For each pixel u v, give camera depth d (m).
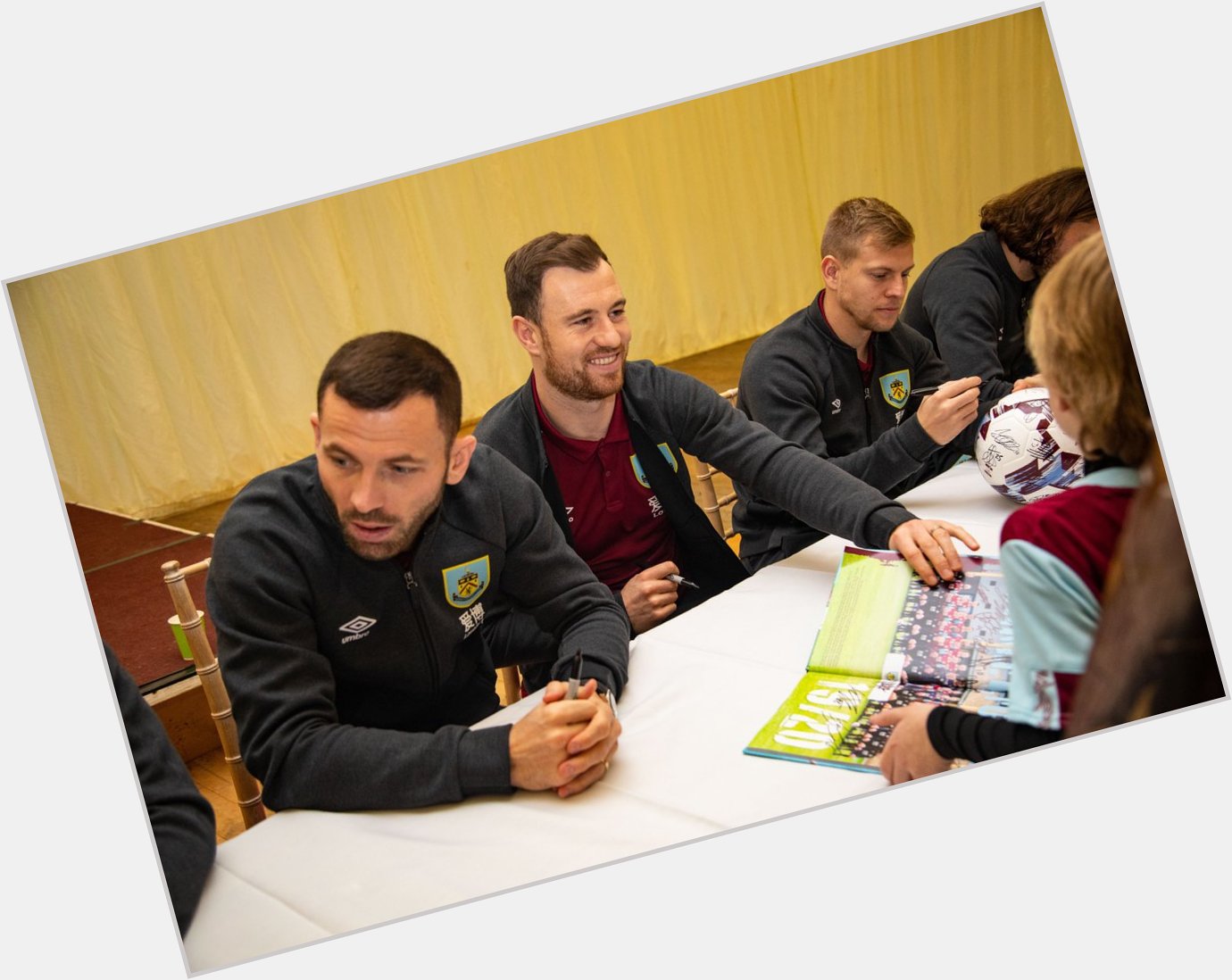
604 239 3.60
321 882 1.16
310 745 1.26
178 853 1.16
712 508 2.24
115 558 3.17
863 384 2.18
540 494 1.55
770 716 1.30
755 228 3.54
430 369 1.28
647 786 1.22
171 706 2.38
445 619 1.48
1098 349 1.01
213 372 3.53
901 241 2.00
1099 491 1.07
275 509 1.35
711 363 3.71
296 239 3.53
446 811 1.23
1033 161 3.28
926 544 1.50
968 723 1.12
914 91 3.31
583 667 1.38
